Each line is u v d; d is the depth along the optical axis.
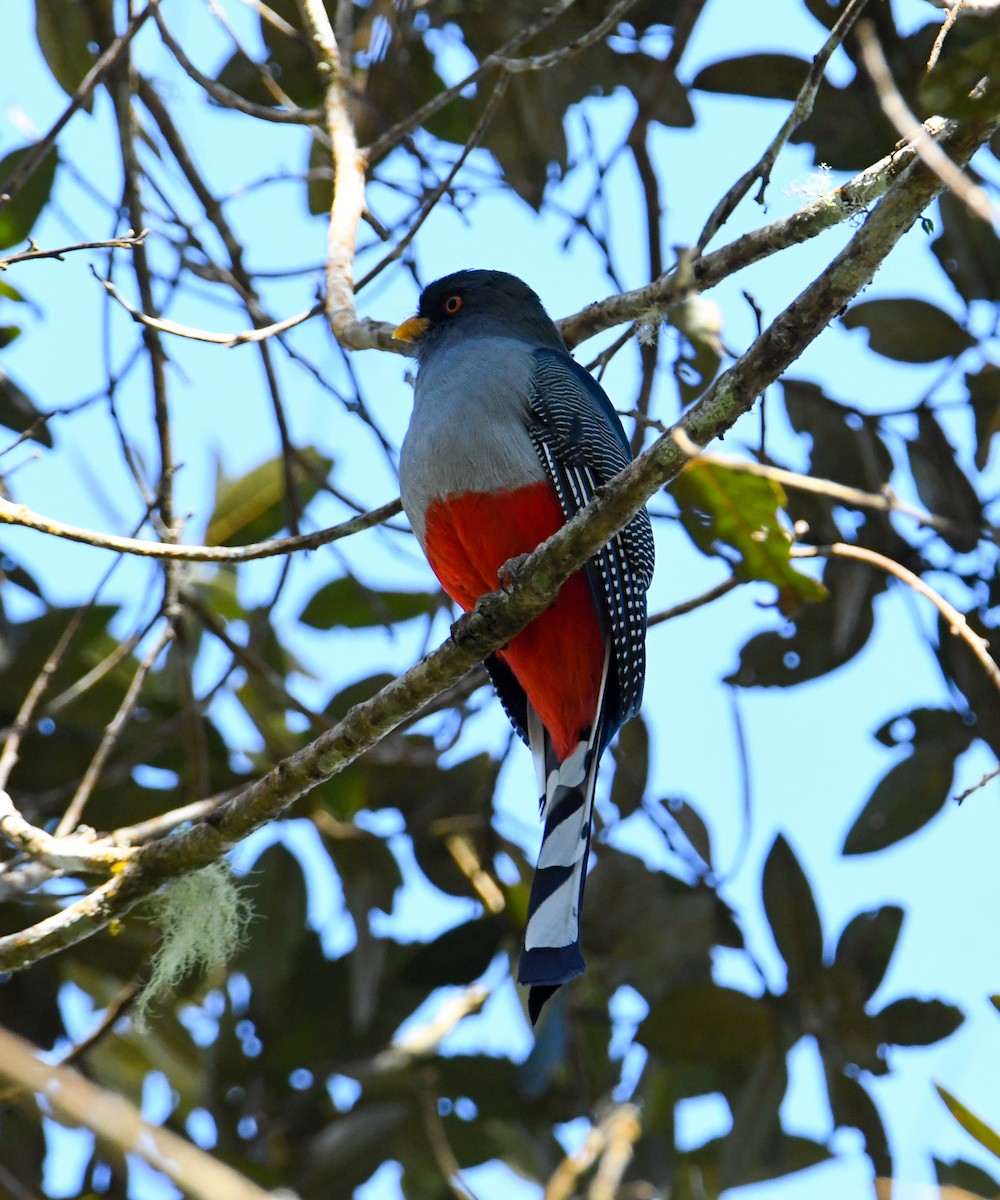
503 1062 11.09
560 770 8.69
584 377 9.64
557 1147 11.05
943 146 5.64
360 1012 10.90
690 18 10.94
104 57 9.48
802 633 11.45
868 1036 10.49
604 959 11.04
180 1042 11.77
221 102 10.05
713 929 10.94
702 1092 11.17
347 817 11.30
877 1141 10.49
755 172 7.35
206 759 10.62
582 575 8.72
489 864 11.23
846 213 7.32
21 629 10.95
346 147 9.87
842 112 11.06
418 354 10.31
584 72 11.70
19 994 11.23
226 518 11.79
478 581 9.15
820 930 10.65
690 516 9.81
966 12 5.11
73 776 11.16
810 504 11.13
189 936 7.71
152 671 11.65
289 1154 10.97
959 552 11.09
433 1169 10.96
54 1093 3.91
